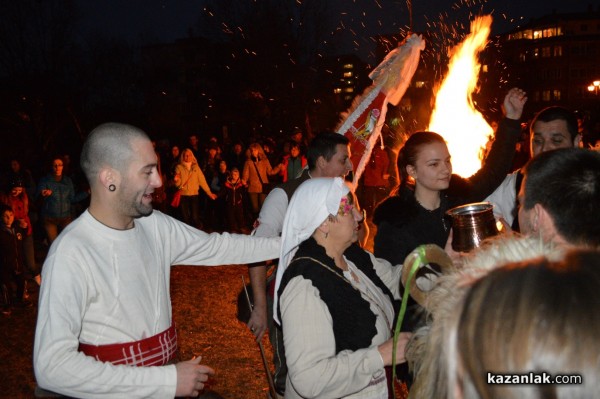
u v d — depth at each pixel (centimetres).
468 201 327
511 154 339
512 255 120
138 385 209
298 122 2902
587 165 167
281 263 239
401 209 306
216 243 274
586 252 97
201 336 602
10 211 704
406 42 366
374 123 363
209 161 1354
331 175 344
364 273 258
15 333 637
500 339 90
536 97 6862
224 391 473
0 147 2123
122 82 2825
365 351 212
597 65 6762
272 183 1276
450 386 101
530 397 87
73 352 206
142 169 231
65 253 218
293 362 211
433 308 129
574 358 85
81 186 1154
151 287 241
